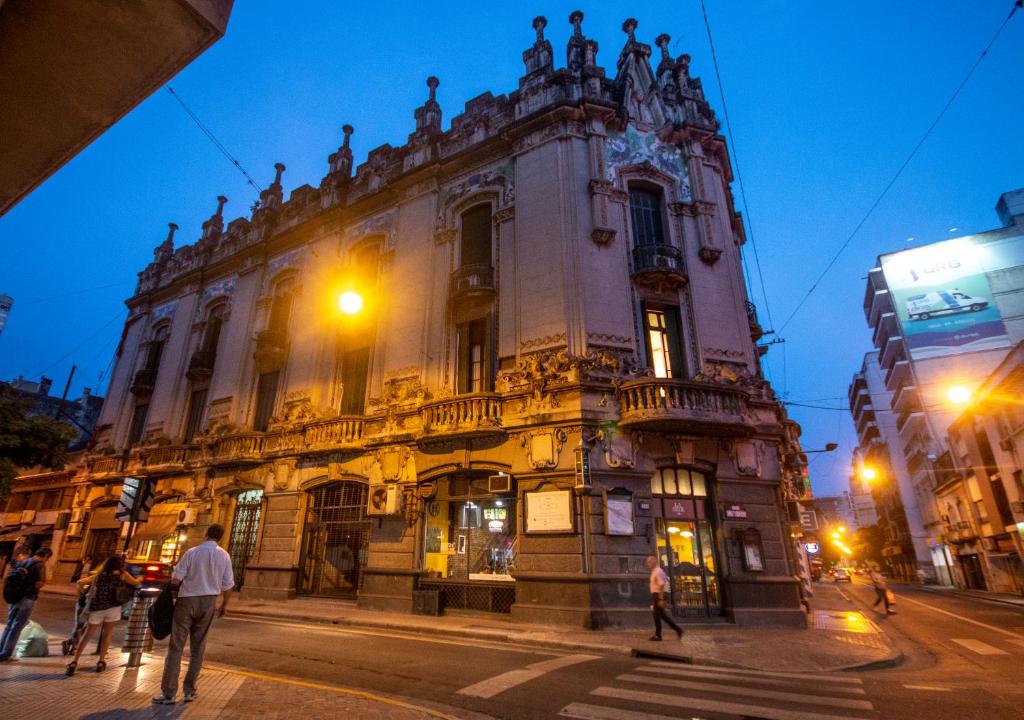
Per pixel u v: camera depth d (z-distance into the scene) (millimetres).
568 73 17656
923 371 39625
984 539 32031
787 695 6793
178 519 20859
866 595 29078
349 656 8875
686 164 17859
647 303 15930
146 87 2879
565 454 13773
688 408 13578
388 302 19438
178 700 5555
